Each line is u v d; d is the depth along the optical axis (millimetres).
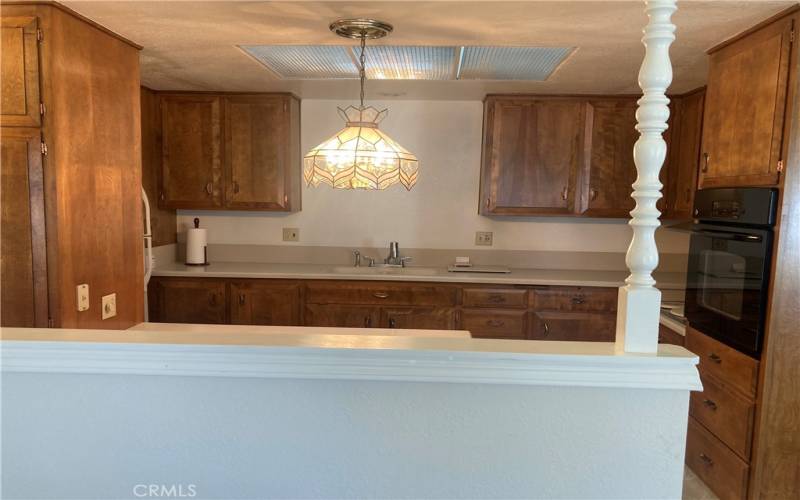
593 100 3533
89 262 2137
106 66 2238
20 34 1882
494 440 1153
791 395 1968
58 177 1934
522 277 3488
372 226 4035
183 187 3699
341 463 1175
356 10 1965
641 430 1131
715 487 2311
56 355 1156
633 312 1122
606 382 1102
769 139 1957
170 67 2936
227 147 3666
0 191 1927
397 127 3945
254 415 1172
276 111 3643
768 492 2018
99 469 1201
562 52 2533
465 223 4004
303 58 2734
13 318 1960
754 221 2002
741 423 2109
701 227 2424
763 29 2000
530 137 3598
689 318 2543
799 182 1876
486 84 3293
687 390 1105
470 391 1142
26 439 1199
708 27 2068
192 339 1177
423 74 3068
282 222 4055
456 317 3457
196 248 3805
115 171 2316
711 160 2367
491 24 2104
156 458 1192
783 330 1947
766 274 1953
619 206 3592
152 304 3535
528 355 1113
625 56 2576
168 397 1174
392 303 3459
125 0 1894
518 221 3992
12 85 1900
